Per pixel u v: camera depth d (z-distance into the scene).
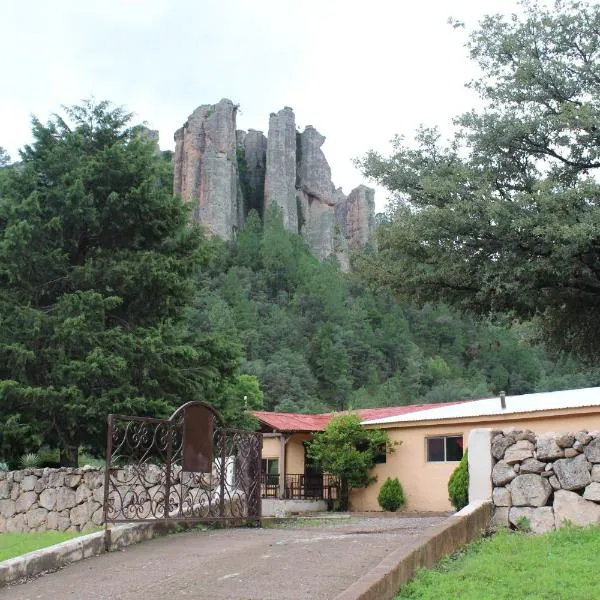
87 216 17.80
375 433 21.14
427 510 19.70
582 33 16.94
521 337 20.61
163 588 6.16
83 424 16.02
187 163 142.88
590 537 7.72
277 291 109.56
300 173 161.62
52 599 6.01
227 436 11.32
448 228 15.22
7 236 16.67
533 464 8.78
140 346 16.47
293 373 81.25
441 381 87.81
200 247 19.36
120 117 20.09
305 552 7.43
